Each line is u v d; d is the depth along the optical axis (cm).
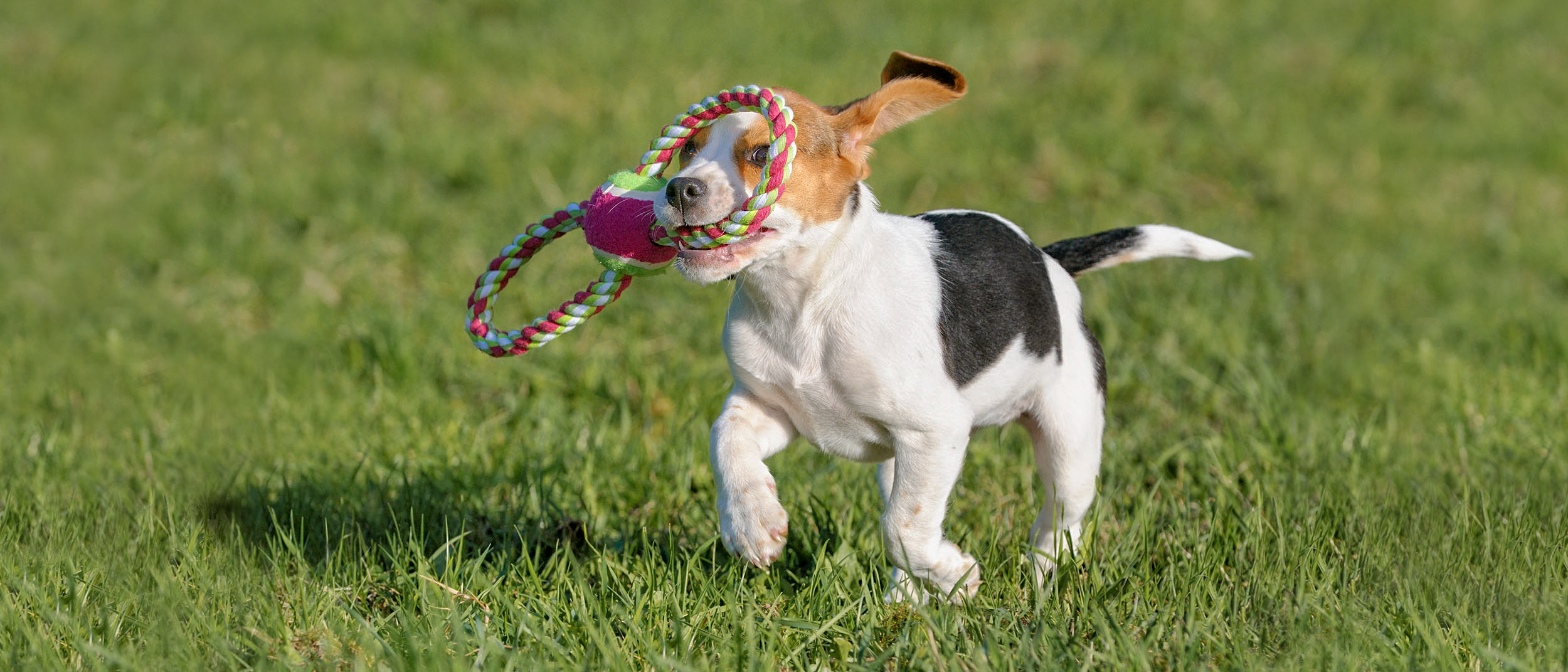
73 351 990
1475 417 835
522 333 535
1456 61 1800
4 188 1337
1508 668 478
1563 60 1827
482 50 1730
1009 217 1297
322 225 1247
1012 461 753
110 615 527
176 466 743
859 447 559
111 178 1372
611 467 738
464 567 579
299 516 646
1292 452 752
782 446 565
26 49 1683
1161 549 616
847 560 595
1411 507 642
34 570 570
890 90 513
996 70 1719
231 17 1809
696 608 541
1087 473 607
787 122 478
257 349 992
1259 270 1149
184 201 1317
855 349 520
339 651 507
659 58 1702
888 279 527
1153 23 1866
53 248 1218
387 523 649
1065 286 614
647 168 518
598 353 959
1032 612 544
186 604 529
